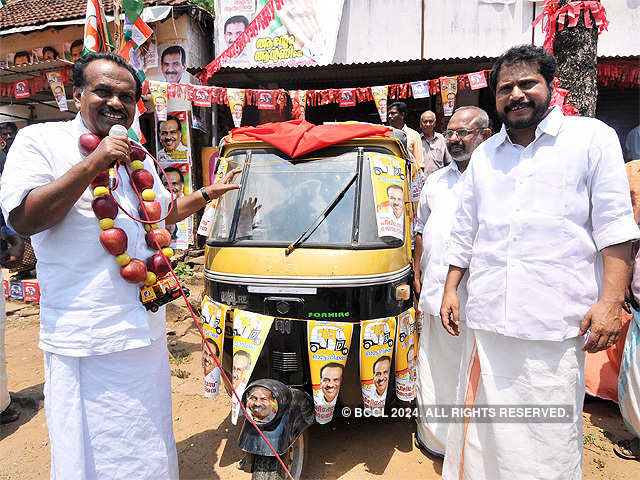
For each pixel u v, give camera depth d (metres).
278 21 8.92
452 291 2.50
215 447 3.25
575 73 4.46
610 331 1.97
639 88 8.57
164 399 2.32
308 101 7.07
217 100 6.79
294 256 2.75
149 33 5.87
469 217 2.42
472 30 8.88
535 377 2.09
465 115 2.97
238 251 2.88
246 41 7.20
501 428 2.14
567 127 2.08
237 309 2.83
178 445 3.28
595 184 2.02
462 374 2.42
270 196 3.05
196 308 6.10
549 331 2.04
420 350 3.12
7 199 1.88
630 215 1.98
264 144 3.21
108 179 2.03
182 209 2.62
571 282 2.04
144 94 6.95
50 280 2.02
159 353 2.29
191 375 4.40
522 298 2.09
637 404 3.06
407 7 8.94
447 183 3.10
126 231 2.12
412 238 3.37
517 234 2.11
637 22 8.59
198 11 9.22
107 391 2.06
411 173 3.50
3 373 3.59
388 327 2.74
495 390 2.17
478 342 2.26
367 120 9.88
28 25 9.59
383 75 8.76
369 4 8.99
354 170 2.99
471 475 2.26
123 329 2.06
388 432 3.37
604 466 3.01
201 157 9.48
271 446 2.36
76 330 1.99
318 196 2.98
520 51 2.05
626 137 8.82
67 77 8.04
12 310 6.60
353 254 2.73
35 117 10.26
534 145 2.12
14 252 3.51
